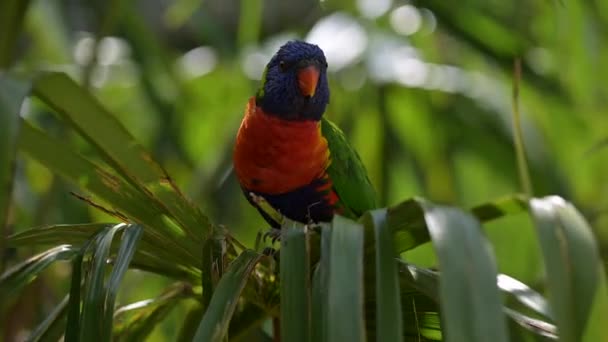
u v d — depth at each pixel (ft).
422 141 13.75
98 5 14.49
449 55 13.88
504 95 13.74
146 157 12.36
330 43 13.67
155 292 13.66
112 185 12.40
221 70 14.05
